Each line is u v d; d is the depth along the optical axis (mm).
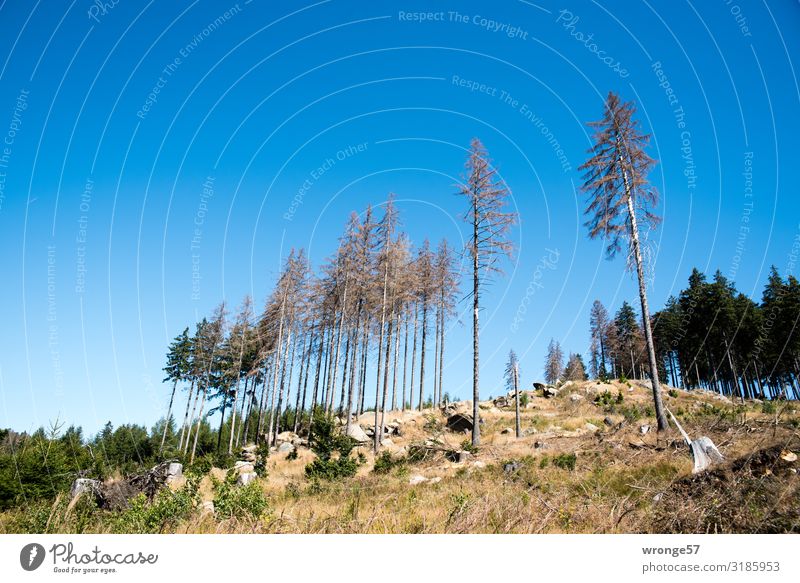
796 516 6941
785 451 9266
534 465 16203
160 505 8734
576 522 8188
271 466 24391
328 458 20656
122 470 16781
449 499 11125
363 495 14258
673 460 13055
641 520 7961
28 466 13367
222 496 8789
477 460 19406
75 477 13812
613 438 18578
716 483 9094
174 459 22703
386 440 29156
